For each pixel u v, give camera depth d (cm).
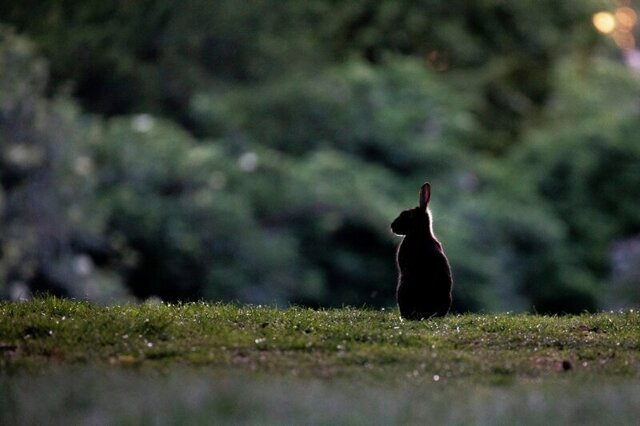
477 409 1675
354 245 6256
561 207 7288
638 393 1812
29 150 5134
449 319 2441
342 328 2253
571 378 1961
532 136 7562
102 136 6122
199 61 7412
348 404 1678
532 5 8225
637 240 7181
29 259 5022
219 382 1805
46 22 7431
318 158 6488
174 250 5847
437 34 7912
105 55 7300
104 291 5234
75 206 5278
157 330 2200
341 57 7706
